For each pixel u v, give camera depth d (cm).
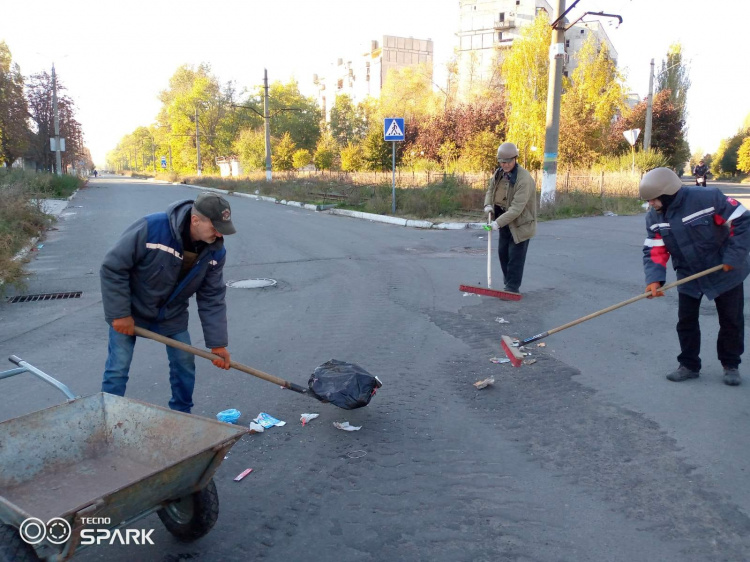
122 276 350
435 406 461
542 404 456
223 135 7025
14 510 216
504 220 744
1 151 3466
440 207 1819
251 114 7000
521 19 6425
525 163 3198
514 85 3212
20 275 862
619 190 2141
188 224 353
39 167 4475
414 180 2703
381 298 807
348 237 1420
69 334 665
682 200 449
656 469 356
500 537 299
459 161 3447
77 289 886
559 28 1712
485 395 478
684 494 329
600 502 326
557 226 1527
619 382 491
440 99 4941
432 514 321
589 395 468
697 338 479
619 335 614
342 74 10050
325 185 2730
